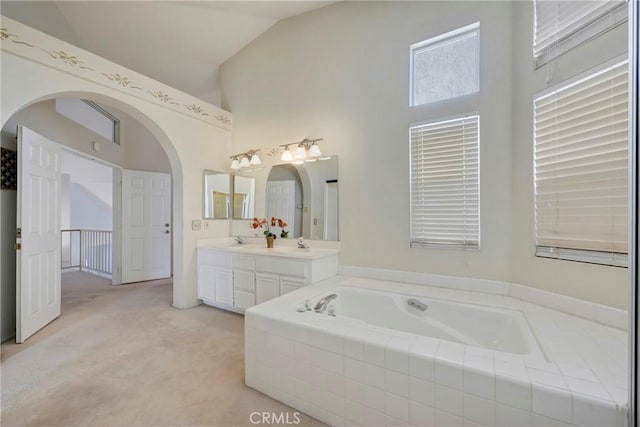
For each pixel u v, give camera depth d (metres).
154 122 3.12
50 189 2.93
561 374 1.17
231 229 3.94
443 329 2.15
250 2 3.05
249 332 1.86
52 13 2.96
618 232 1.57
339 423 1.53
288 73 3.42
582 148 1.72
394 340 1.46
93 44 3.52
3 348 2.38
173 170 3.46
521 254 2.13
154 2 3.04
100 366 2.10
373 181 2.81
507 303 2.05
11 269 2.63
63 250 6.08
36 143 2.70
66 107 3.92
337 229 3.02
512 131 2.18
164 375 1.99
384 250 2.76
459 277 2.42
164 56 3.91
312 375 1.62
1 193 2.54
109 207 7.97
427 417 1.32
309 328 1.63
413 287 2.51
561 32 1.82
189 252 3.46
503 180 2.23
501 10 2.21
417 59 2.65
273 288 2.89
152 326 2.87
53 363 2.14
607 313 1.62
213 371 2.04
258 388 1.82
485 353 1.34
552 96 1.88
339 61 3.02
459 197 2.41
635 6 0.83
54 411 1.62
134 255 4.80
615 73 1.56
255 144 3.74
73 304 3.59
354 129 2.92
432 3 2.51
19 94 2.14
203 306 3.51
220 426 1.52
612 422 1.00
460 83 2.44
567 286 1.83
